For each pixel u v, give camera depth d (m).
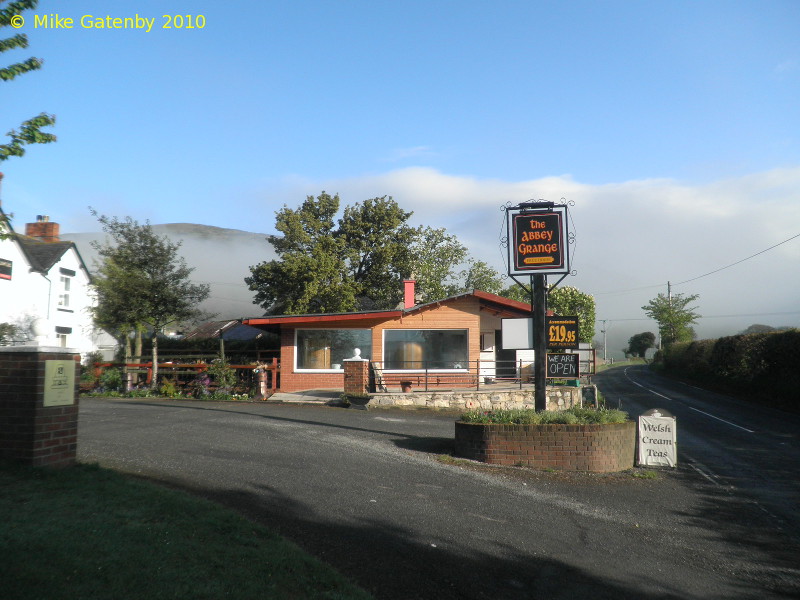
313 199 34.22
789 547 7.04
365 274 34.97
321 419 14.53
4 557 4.26
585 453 10.25
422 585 5.26
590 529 7.20
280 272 31.52
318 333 21.89
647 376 51.16
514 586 5.45
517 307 22.86
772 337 28.81
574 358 14.02
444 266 39.97
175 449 9.48
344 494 7.60
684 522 7.77
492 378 23.72
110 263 21.23
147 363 22.47
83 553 4.54
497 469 9.89
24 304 27.34
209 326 37.97
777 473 11.55
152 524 5.42
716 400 29.41
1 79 6.56
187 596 4.16
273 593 4.50
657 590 5.61
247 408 16.52
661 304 61.72
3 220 7.16
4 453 6.75
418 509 7.30
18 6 6.59
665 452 11.01
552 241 11.84
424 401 18.33
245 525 5.84
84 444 9.50
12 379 6.79
